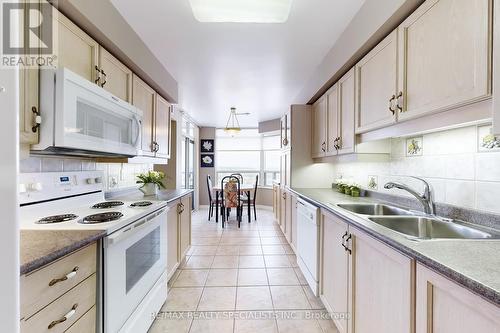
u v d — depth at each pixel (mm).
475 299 642
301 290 2258
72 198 1686
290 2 1590
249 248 3383
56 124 1116
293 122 3215
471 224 1268
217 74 2926
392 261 1014
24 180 1354
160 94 2742
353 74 1958
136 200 2143
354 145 1957
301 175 3217
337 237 1632
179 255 2621
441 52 1073
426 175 1620
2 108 551
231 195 4633
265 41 2154
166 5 1655
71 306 972
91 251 1108
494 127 763
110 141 1507
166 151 2895
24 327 762
